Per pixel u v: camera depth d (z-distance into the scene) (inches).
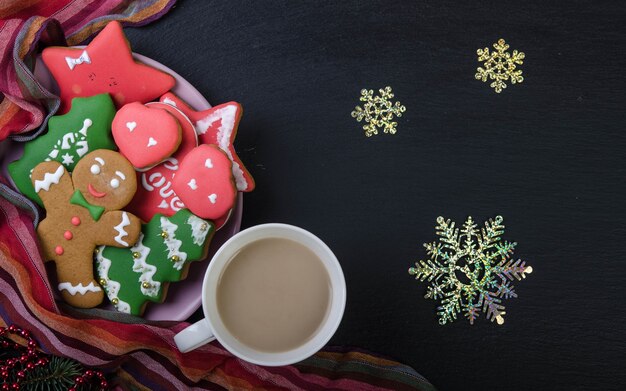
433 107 25.0
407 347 24.6
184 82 22.8
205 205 22.0
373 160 24.9
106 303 23.1
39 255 22.3
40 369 22.9
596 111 25.0
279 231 22.0
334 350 24.5
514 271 24.7
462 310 24.7
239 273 22.1
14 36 22.5
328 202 24.8
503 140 25.0
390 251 24.8
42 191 22.3
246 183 22.7
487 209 24.9
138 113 22.0
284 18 25.1
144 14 24.7
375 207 24.8
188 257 22.2
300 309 22.2
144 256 22.3
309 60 25.1
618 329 24.6
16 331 22.7
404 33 25.1
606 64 24.9
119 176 22.0
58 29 23.2
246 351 21.8
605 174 24.9
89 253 22.3
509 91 25.0
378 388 24.0
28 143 22.7
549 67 25.0
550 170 24.9
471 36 25.0
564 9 25.0
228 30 25.1
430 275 24.7
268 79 25.0
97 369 23.4
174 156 22.5
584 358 24.6
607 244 24.8
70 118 22.4
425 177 24.9
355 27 25.1
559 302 24.7
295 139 24.9
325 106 25.0
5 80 22.6
